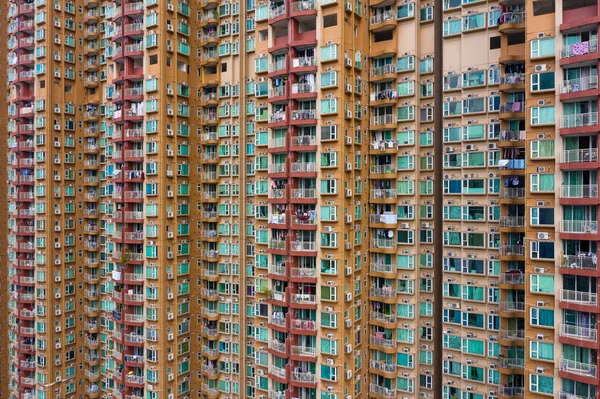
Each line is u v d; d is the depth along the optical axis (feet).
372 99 126.62
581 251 88.02
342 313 115.65
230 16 147.13
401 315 122.52
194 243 155.22
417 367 121.19
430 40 120.67
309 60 119.75
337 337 115.85
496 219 108.88
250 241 143.84
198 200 155.02
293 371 120.78
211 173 150.20
